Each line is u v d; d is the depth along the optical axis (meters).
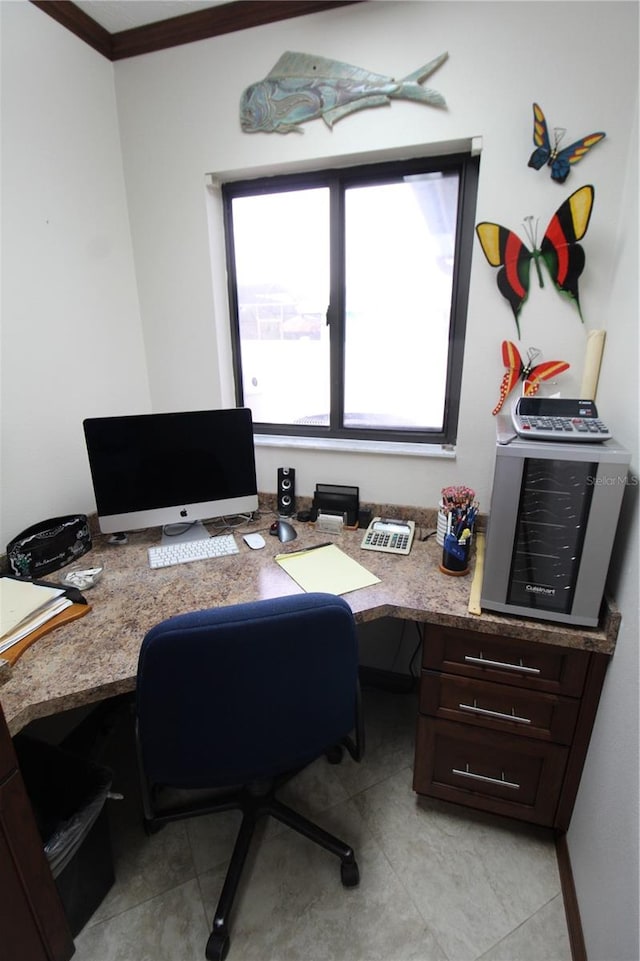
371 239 1.65
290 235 1.73
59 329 1.49
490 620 1.13
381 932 1.11
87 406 1.63
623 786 0.92
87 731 1.66
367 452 1.71
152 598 1.26
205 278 1.72
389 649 1.91
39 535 1.39
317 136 1.47
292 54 1.42
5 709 0.88
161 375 1.88
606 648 1.05
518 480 1.04
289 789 1.48
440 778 1.35
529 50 1.24
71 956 1.05
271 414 1.94
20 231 1.34
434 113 1.35
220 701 0.88
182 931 1.11
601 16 1.17
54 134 1.41
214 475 1.61
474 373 1.51
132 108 1.63
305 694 0.94
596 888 1.00
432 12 1.28
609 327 1.28
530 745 1.22
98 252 1.62
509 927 1.12
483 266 1.41
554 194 1.30
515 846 1.30
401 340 1.72
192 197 1.65
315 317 1.78
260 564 1.44
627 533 1.05
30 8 1.30
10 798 0.86
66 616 1.15
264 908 1.16
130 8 1.42
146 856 1.28
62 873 1.03
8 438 1.36
